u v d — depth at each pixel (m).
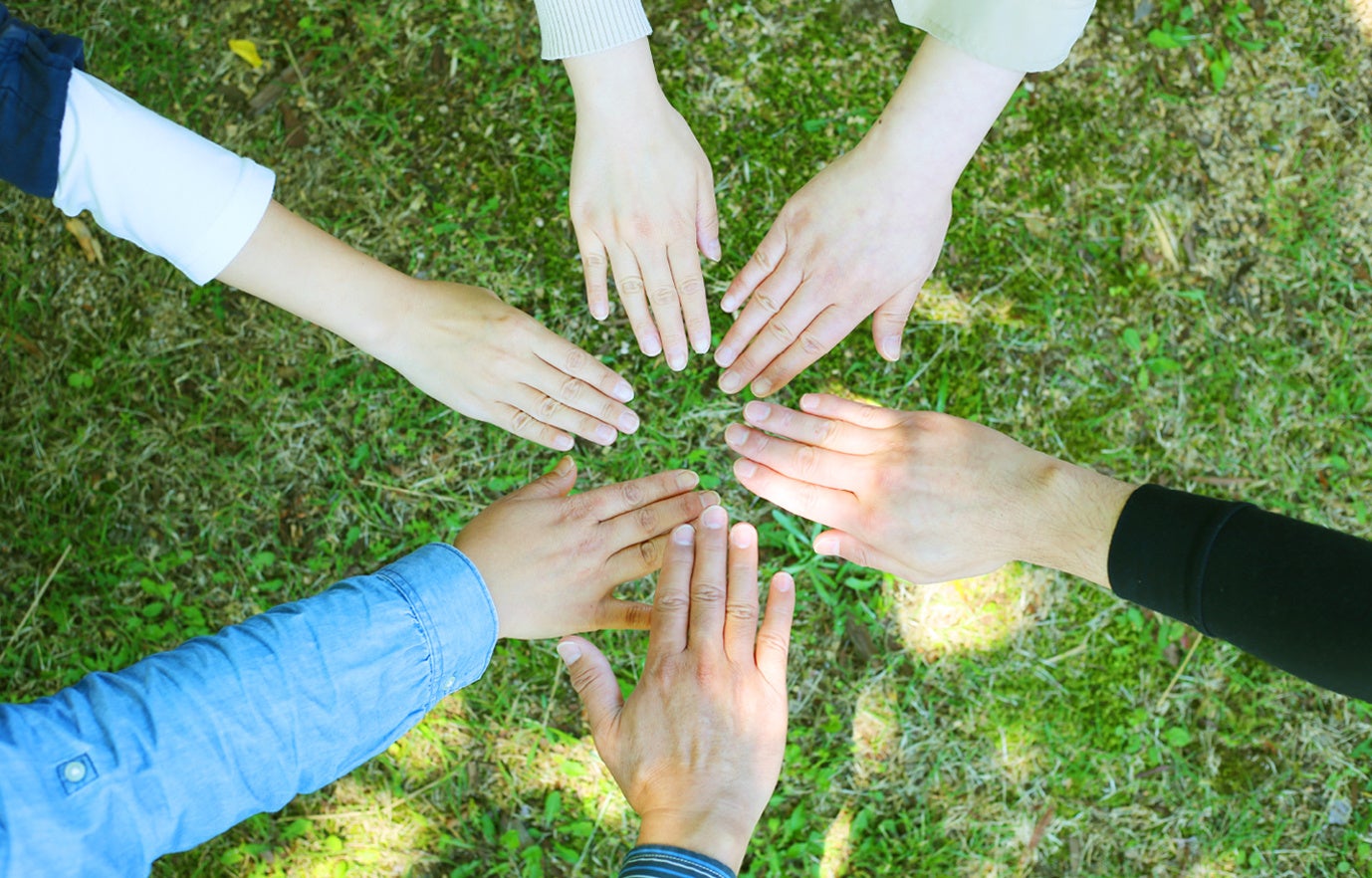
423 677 1.33
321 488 2.00
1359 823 1.96
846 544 1.68
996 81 1.45
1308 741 1.97
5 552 1.99
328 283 1.56
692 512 1.64
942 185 1.60
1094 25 2.03
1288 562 1.17
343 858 1.95
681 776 1.34
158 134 1.36
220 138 2.04
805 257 1.69
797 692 1.97
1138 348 2.00
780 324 1.74
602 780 1.96
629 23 1.52
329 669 1.24
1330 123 2.05
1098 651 1.97
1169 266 2.02
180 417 2.01
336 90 2.04
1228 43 2.04
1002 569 1.97
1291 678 1.97
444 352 1.66
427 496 1.99
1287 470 2.01
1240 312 2.02
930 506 1.58
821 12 2.02
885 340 1.81
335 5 2.05
